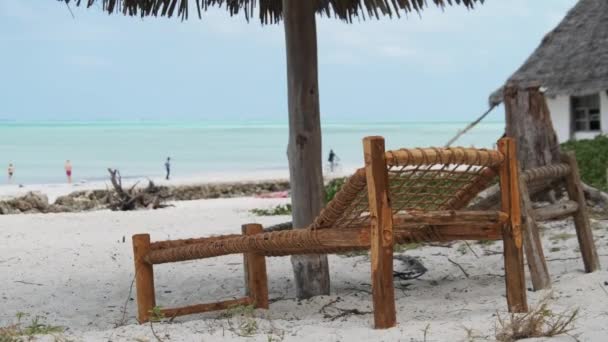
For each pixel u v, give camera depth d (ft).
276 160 179.63
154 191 75.61
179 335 14.17
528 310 15.07
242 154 204.85
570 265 21.24
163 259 17.43
